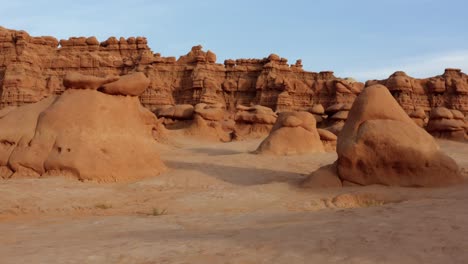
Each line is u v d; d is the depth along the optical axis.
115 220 8.50
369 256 4.40
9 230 7.55
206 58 58.72
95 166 14.55
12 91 48.75
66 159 14.34
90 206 10.84
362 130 14.18
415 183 13.29
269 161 21.25
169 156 23.95
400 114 14.80
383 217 6.67
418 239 4.94
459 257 4.16
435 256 4.25
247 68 59.44
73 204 10.87
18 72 49.84
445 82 54.88
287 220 7.64
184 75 57.88
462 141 36.44
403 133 13.77
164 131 34.50
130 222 8.20
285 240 5.38
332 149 29.92
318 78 59.62
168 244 5.56
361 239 5.14
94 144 15.02
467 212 6.62
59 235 6.93
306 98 57.59
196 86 55.62
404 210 7.34
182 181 15.40
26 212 9.85
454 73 56.16
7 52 51.22
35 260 4.84
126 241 5.93
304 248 4.90
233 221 7.99
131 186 14.09
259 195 12.32
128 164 15.58
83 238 6.49
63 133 15.01
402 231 5.41
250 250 4.99
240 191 12.85
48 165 14.38
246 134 40.00
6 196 10.98
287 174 17.78
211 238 5.86
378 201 11.42
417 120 42.34
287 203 11.23
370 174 13.80
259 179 16.55
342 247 4.83
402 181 13.48
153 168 16.70
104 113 16.05
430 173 13.34
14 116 16.39
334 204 11.19
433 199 9.95
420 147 13.48
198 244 5.46
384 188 13.06
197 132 38.53
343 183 14.02
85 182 14.02
